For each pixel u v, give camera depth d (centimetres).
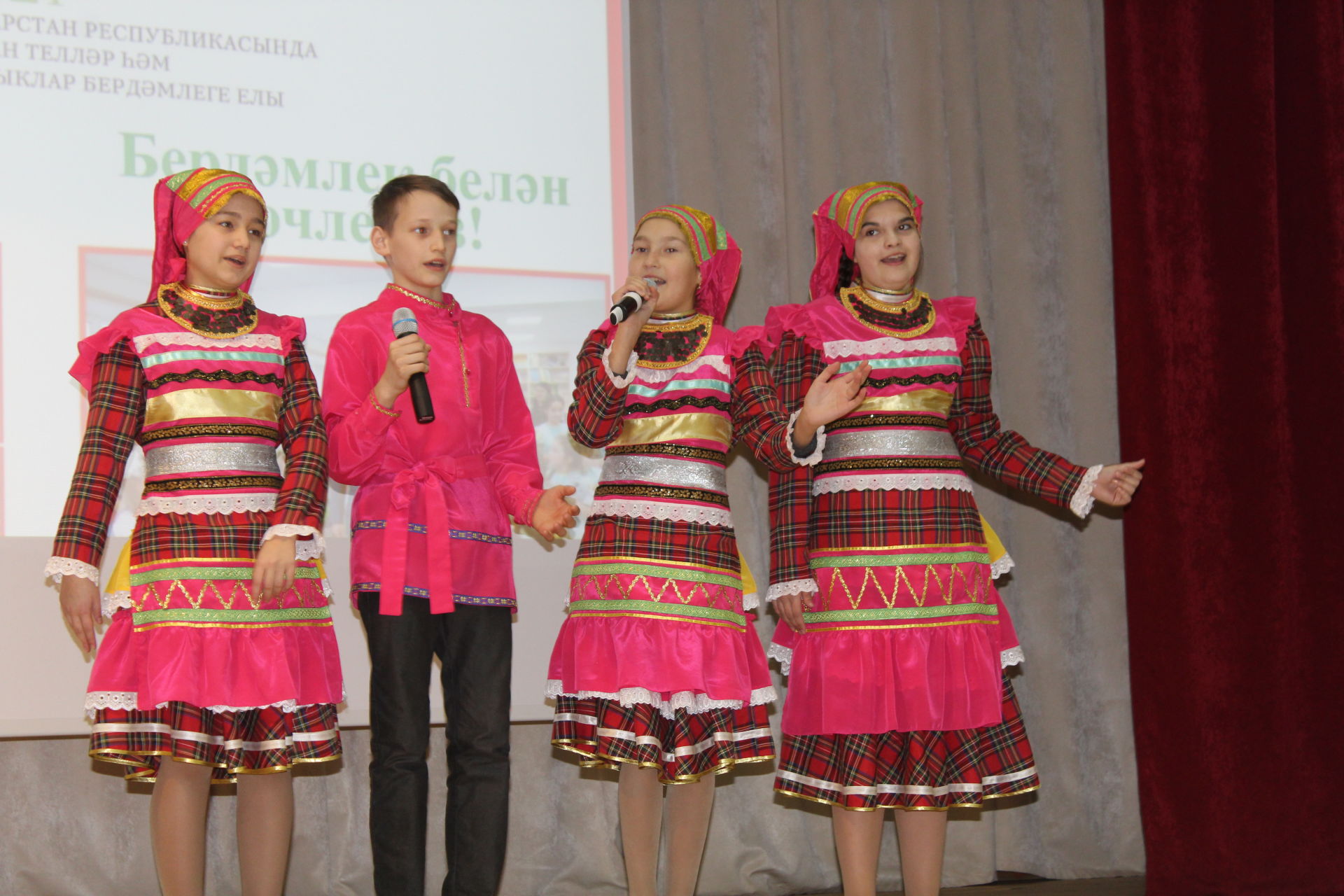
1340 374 310
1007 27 331
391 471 218
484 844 212
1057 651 317
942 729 224
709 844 291
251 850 213
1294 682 307
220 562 203
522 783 288
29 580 244
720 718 220
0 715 240
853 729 223
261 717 206
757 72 304
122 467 205
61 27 252
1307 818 304
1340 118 316
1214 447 309
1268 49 315
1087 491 241
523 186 283
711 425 227
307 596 211
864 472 232
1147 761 304
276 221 264
